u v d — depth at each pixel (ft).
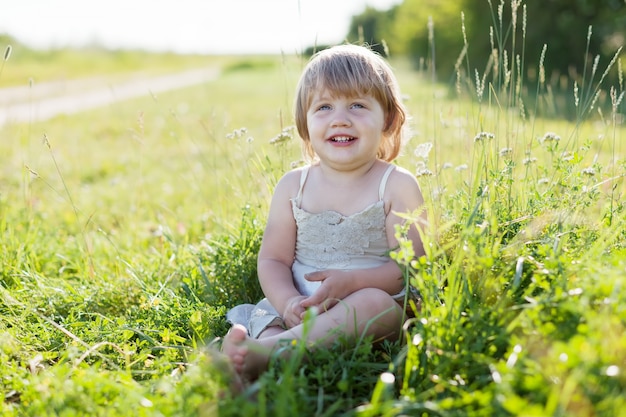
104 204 15.84
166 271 9.82
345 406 5.44
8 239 10.59
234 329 6.06
